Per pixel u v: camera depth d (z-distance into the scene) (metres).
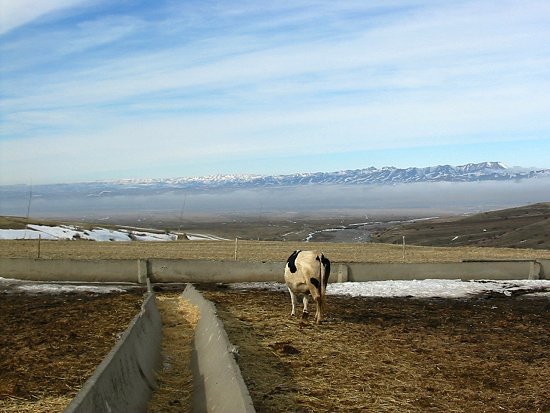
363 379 9.54
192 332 13.64
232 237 105.06
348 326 14.12
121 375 8.13
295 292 14.73
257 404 8.04
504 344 12.70
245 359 10.28
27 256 29.91
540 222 101.94
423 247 42.22
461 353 11.72
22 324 14.24
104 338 12.44
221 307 16.50
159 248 37.72
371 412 8.01
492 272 24.08
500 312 17.28
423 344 12.45
